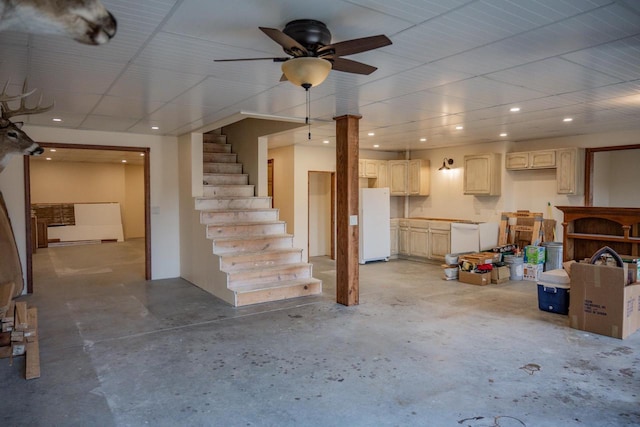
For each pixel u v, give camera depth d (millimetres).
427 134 6859
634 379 3123
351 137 5141
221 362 3490
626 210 4832
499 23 2408
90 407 2756
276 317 4742
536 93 4086
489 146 7828
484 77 3535
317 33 2365
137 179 13086
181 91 3936
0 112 3918
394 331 4242
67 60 3029
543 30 2516
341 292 5273
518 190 7688
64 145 6066
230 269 5641
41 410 2717
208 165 7121
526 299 5531
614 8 2203
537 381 3100
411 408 2721
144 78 3494
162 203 6910
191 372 3295
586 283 4188
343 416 2629
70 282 6641
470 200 8219
